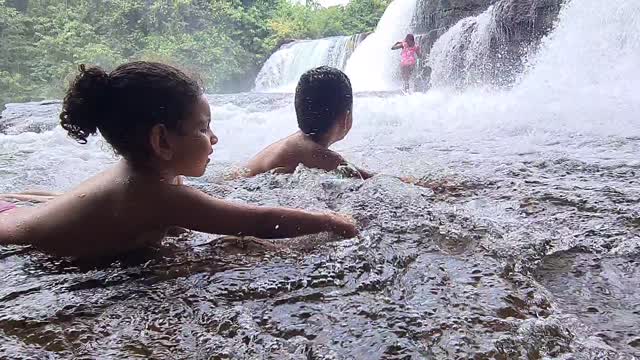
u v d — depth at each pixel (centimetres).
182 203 136
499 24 1083
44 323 93
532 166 234
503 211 161
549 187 188
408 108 516
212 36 2150
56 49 1942
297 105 226
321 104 221
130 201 133
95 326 92
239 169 226
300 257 124
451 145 310
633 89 607
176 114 133
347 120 229
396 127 409
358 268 115
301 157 219
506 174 216
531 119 405
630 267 117
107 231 132
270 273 114
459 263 116
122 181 134
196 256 127
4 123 545
